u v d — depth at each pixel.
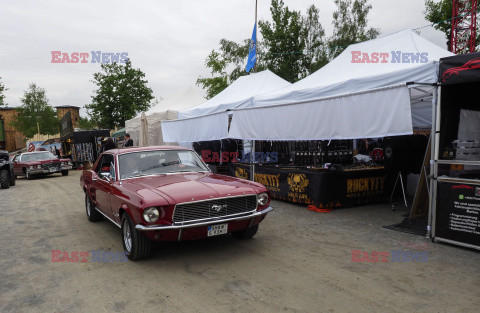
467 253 4.28
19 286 3.64
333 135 6.09
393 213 6.58
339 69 8.25
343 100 5.85
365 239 4.98
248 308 2.99
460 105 4.85
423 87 6.15
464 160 4.56
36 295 3.40
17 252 4.86
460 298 3.08
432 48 7.23
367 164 7.90
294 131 6.98
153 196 3.91
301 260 4.17
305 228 5.66
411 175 8.73
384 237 5.05
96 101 30.86
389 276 3.62
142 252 4.16
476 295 3.13
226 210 4.13
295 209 7.14
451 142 4.77
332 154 7.57
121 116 30.75
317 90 7.69
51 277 3.86
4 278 3.89
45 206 8.65
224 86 26.66
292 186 7.50
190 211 3.91
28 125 48.12
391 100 5.05
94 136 20.78
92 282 3.67
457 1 22.00
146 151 5.44
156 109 17.70
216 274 3.79
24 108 48.69
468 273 3.65
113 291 3.42
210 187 4.28
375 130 5.32
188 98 18.05
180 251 4.62
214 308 3.00
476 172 4.67
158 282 3.61
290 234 5.33
